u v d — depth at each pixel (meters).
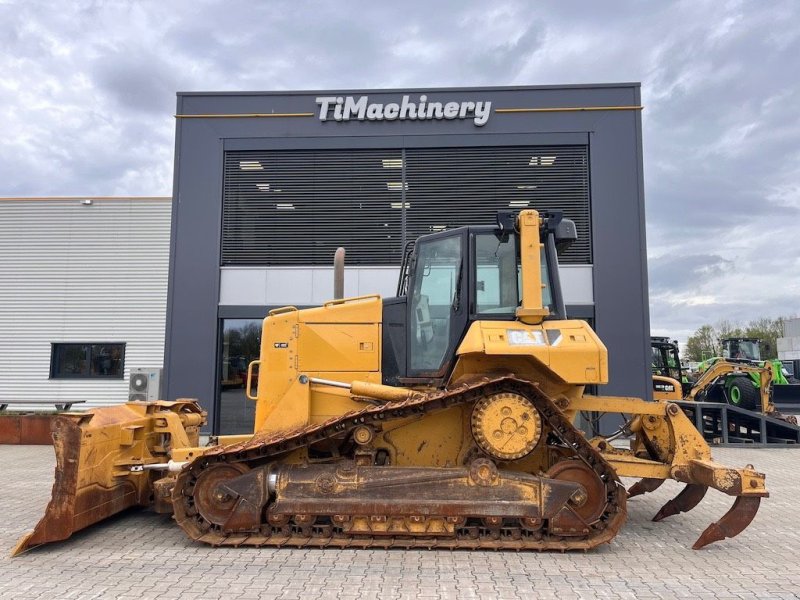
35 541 4.68
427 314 5.54
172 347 12.69
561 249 6.12
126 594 3.82
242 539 4.82
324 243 13.03
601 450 5.77
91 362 16.09
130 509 6.22
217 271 12.88
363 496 4.80
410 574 4.19
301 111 13.15
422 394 5.08
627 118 12.67
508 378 4.75
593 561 4.56
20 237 16.36
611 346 12.30
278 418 5.38
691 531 5.53
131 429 5.52
